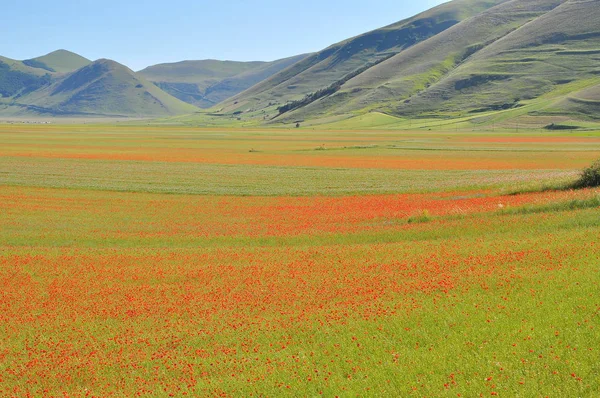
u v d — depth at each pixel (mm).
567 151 106875
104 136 185000
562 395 11609
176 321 20484
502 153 106125
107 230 42062
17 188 64250
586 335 14453
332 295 21812
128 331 19781
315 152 116000
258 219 45969
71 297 24234
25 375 16594
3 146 130625
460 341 15211
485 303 18281
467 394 12062
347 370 14352
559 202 37562
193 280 26250
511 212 38031
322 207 51500
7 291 25500
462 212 40500
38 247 36438
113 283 26406
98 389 15367
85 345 18656
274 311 20625
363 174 77812
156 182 69875
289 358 15633
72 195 59781
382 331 16984
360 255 29047
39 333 20109
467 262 24609
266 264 28625
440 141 145375
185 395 13859
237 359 16219
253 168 86438
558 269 21500
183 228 42531
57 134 194500
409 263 25812
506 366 13180
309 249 32156
